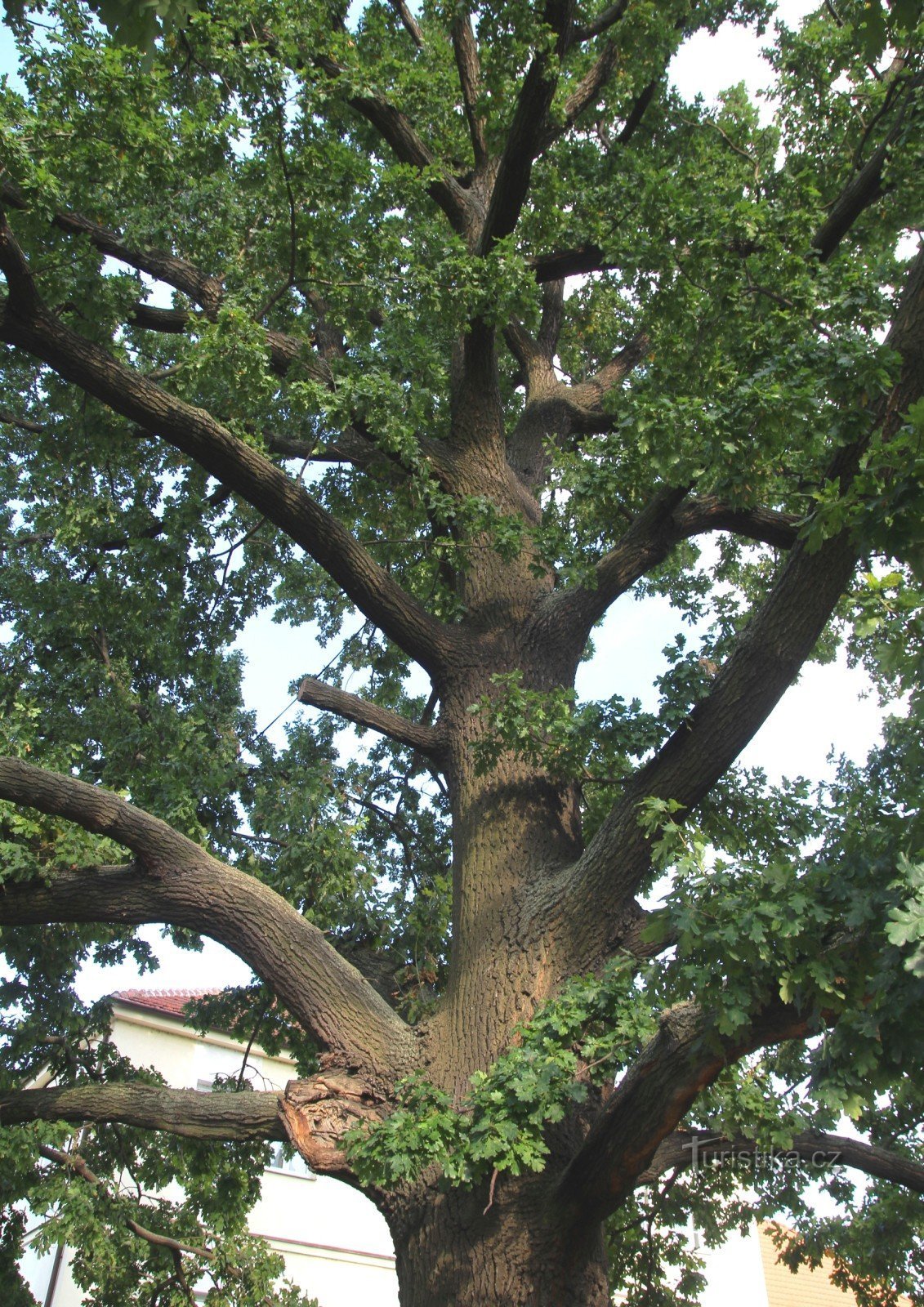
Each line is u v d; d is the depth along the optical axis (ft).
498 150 34.09
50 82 27.30
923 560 13.37
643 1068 16.75
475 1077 19.16
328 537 27.07
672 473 22.53
